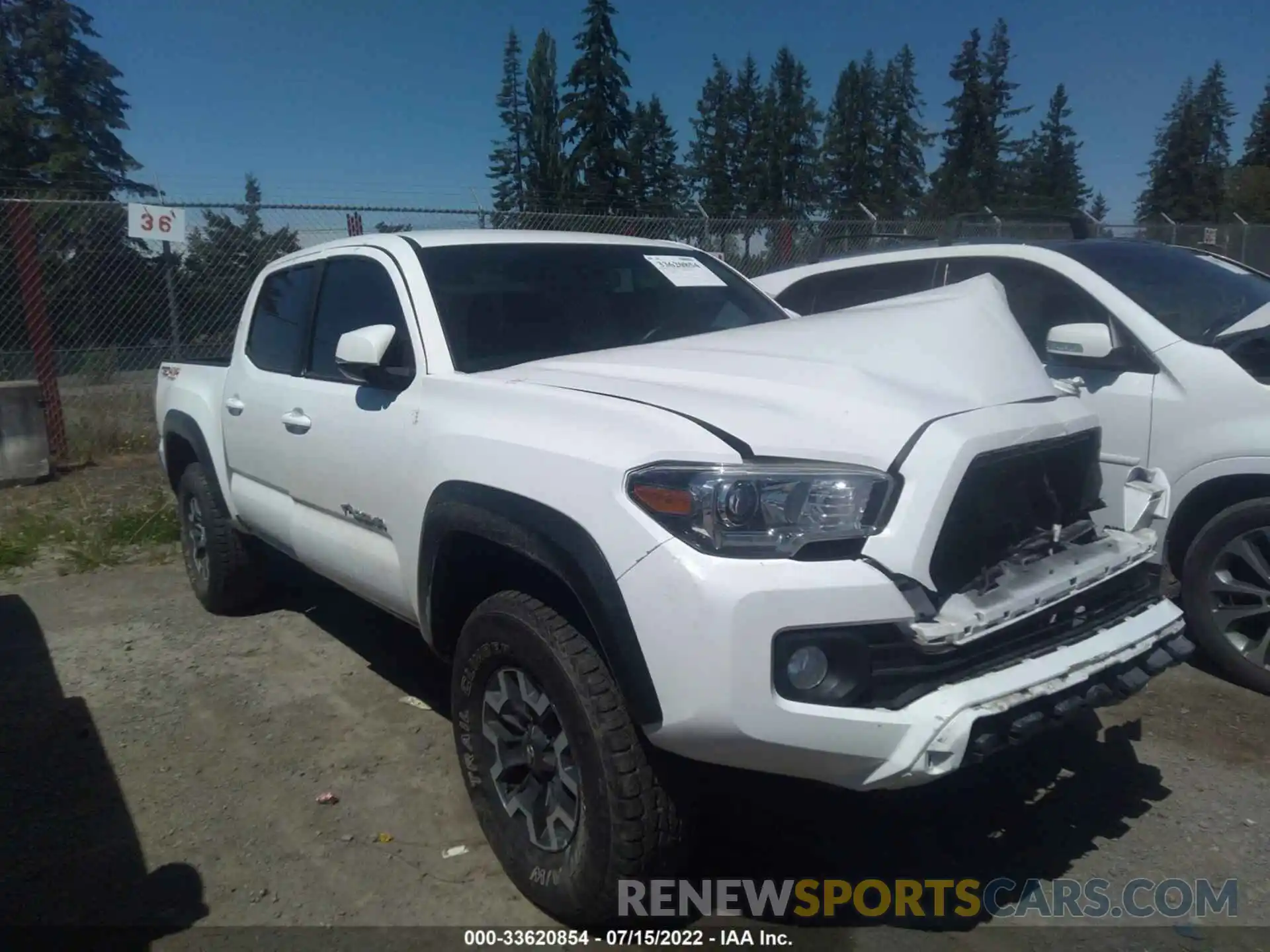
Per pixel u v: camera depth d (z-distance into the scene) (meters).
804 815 3.54
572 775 2.86
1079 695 2.69
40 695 4.71
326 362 4.28
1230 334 4.43
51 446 9.69
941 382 2.90
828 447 2.62
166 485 8.83
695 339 3.55
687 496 2.53
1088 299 4.85
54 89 29.59
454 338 3.63
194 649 5.22
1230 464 4.21
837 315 3.51
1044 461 2.92
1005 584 2.69
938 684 2.53
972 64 41.84
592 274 4.18
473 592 3.41
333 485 3.97
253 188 16.08
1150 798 3.59
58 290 10.58
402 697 4.59
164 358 10.95
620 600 2.57
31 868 3.35
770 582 2.41
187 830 3.55
